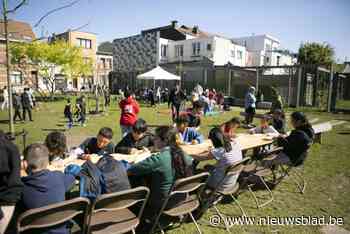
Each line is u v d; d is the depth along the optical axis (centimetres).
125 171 296
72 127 1125
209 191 377
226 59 3578
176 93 1281
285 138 499
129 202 262
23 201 225
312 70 2122
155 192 307
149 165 299
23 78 2267
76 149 428
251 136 599
